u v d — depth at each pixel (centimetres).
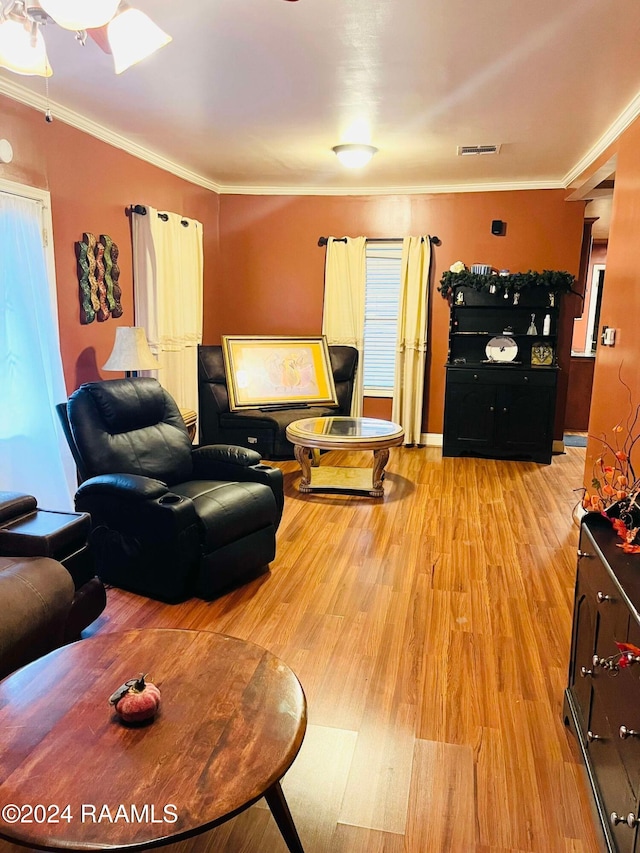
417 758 196
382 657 253
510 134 416
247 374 591
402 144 447
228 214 638
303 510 437
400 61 295
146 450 338
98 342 436
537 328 601
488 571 337
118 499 294
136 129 420
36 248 361
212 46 279
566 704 210
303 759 195
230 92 343
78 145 399
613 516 199
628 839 140
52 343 376
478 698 227
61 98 357
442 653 256
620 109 358
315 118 389
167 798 123
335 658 252
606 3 236
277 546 371
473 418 588
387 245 630
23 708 149
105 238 432
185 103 363
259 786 127
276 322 657
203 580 297
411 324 623
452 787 184
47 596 222
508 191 591
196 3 239
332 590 313
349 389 630
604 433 381
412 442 647
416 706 222
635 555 174
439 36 267
